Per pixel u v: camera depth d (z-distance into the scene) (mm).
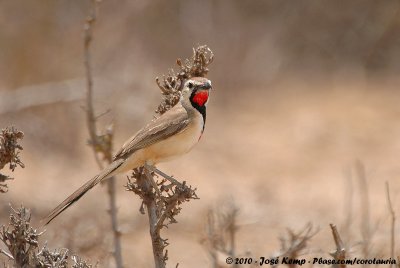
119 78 17062
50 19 16734
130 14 18141
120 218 11875
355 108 18375
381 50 20938
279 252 7848
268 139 16703
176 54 19094
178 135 6969
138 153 6844
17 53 16203
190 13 19609
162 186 6625
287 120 17750
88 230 9977
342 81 20188
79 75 16484
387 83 20078
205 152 15922
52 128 15484
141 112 16562
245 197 13453
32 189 13367
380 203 12672
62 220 10555
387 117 17797
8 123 14648
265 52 20062
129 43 17953
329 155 15789
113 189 8016
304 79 20250
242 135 16891
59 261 6418
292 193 13734
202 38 19516
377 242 10406
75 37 16797
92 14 8672
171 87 7215
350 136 16703
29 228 6398
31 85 16109
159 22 19000
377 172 14484
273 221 12133
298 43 20891
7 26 16359
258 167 15234
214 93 18797
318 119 17719
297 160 15547
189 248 11289
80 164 14977
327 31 21047
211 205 11891
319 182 14305
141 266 10195
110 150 8055
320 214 12461
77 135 15477
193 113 7070
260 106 18547
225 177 14680
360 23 21172
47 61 16344
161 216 6250
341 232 10320
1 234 6504
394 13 20969
